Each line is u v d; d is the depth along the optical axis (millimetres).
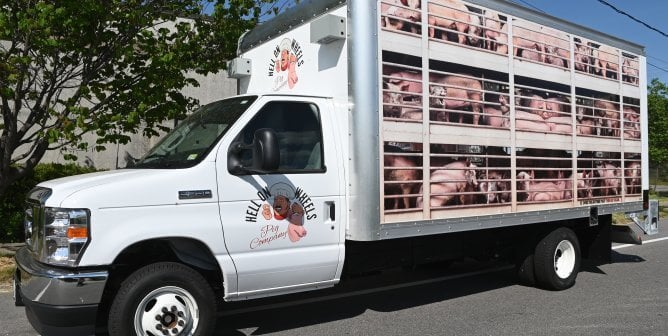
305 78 5840
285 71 6152
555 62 7188
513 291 7281
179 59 8688
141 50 8695
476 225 6090
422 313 6238
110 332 4316
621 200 8188
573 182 7371
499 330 5570
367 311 6348
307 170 5148
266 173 4922
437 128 5750
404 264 6121
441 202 5754
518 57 6684
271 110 5121
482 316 6098
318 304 6656
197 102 9641
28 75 7766
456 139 5926
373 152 5195
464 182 5980
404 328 5664
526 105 6750
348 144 5309
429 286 7602
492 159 6297
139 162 5320
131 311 4332
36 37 7309
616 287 7496
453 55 5949
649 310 6309
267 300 6824
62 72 8328
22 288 4371
